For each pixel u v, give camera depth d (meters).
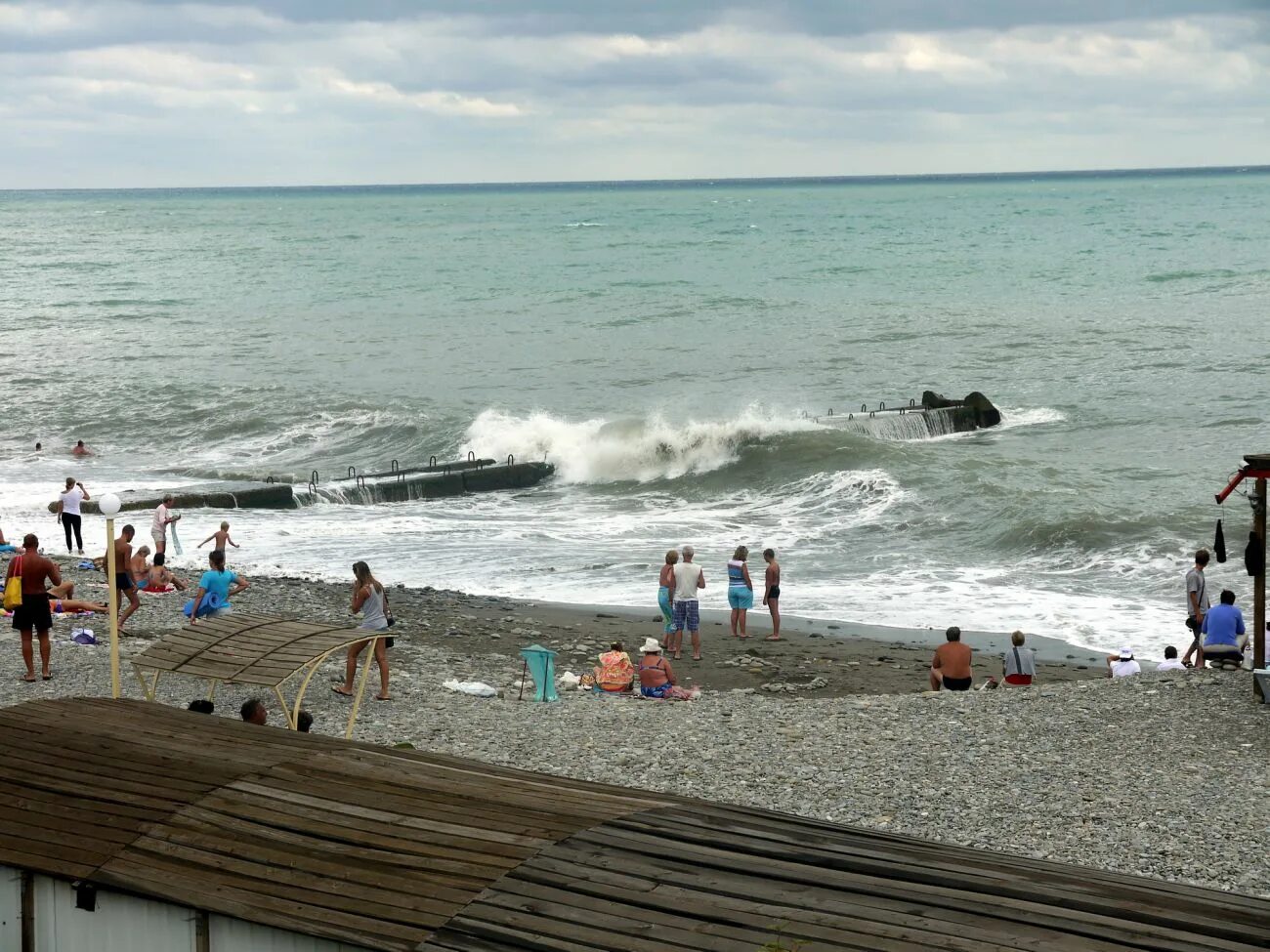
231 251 131.88
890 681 17.19
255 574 23.17
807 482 31.20
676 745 12.82
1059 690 14.52
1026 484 30.02
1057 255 102.12
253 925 5.75
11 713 8.19
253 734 7.77
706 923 5.23
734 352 55.56
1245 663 16.92
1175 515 26.33
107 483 31.95
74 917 6.27
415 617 20.27
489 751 12.61
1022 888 5.58
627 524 28.36
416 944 5.29
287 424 41.09
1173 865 9.47
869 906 5.36
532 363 53.81
